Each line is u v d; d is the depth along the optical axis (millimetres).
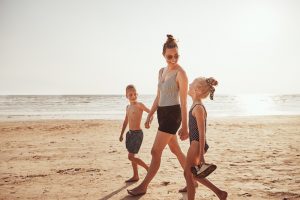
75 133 12125
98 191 4137
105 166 5816
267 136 10727
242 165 5730
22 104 60469
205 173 2816
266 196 3826
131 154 4492
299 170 5266
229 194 3920
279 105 57406
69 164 6035
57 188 4324
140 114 4488
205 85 3059
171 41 3693
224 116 25172
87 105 54844
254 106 52250
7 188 4359
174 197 3805
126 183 4551
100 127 14648
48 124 16234
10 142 9477
